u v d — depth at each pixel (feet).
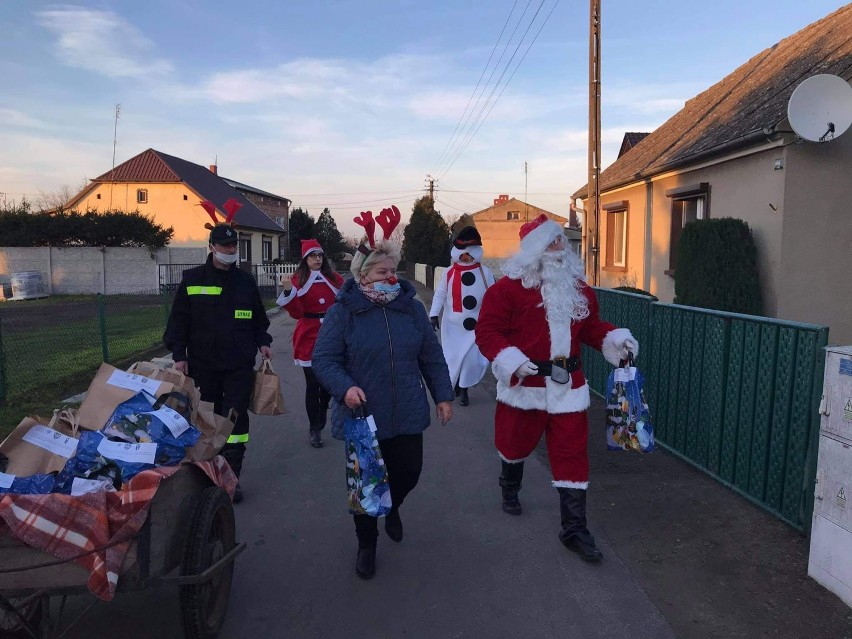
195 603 9.03
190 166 141.79
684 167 38.52
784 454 13.51
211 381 15.24
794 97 27.96
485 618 10.60
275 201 180.96
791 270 30.22
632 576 11.82
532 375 12.91
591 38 45.39
